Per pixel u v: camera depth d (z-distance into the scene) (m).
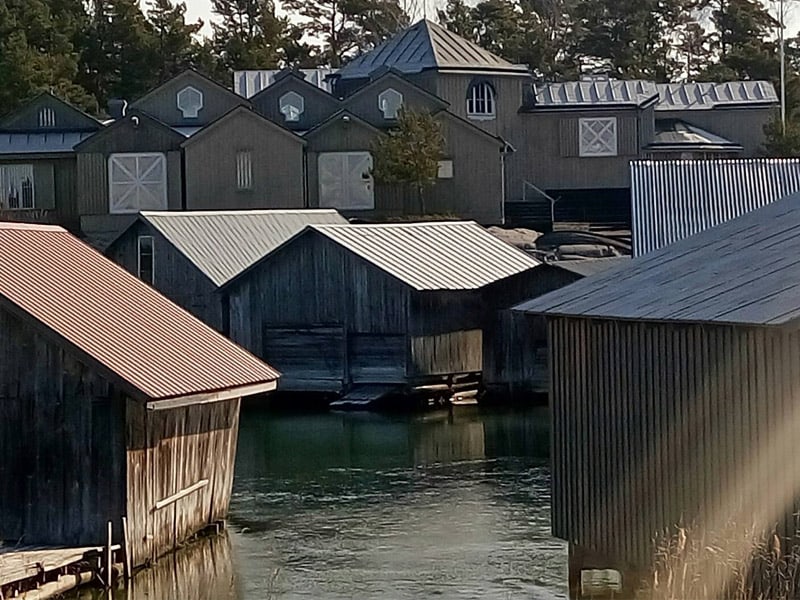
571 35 102.50
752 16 102.50
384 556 22.91
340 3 108.38
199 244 46.06
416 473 30.25
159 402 20.48
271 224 48.81
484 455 32.50
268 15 94.12
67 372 21.00
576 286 20.81
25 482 21.19
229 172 59.88
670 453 17.45
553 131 67.50
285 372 43.38
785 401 15.48
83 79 86.94
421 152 59.41
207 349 23.34
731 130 71.75
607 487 18.83
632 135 67.31
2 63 77.75
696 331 16.89
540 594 20.47
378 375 42.28
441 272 43.03
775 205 21.92
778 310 15.66
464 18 96.56
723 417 16.47
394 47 69.44
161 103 64.56
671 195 38.81
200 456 23.64
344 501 27.33
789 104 83.25
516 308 20.61
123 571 21.00
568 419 19.70
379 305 42.19
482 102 67.06
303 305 43.25
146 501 21.64
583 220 66.06
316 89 64.31
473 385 43.34
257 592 20.69
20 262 22.81
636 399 18.09
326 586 21.09
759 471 15.91
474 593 20.61
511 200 66.94
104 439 20.91
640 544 18.09
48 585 19.98
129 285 24.39
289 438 35.53
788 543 15.46
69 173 61.84
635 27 98.94
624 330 18.27
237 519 25.73
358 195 60.50
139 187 60.12
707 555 16.14
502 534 24.33
